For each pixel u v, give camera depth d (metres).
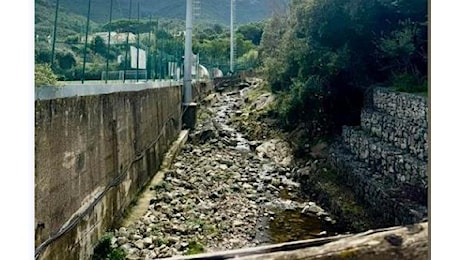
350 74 9.44
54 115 3.77
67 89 4.09
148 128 8.39
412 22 8.00
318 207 6.98
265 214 6.67
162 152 10.01
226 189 7.91
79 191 4.37
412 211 4.99
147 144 8.19
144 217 6.05
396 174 6.14
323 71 9.73
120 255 4.73
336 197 6.93
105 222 5.23
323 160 8.76
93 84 4.91
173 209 6.54
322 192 7.39
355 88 9.50
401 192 5.71
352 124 9.48
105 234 5.01
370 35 8.96
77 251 4.25
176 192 7.49
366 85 9.13
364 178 6.55
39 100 3.46
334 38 9.52
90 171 4.74
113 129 5.77
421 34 7.87
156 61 10.63
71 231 4.09
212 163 10.12
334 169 8.05
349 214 6.30
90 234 4.65
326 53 9.55
